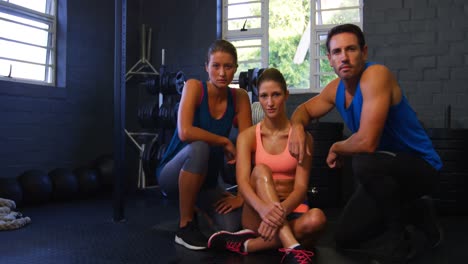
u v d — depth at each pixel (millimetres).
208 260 1688
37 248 1886
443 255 1816
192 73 4254
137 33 4418
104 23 4082
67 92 3738
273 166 1797
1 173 3230
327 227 2453
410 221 1895
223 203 2020
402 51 3408
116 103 2484
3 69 3383
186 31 4293
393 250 1673
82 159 3867
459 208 2834
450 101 3287
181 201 1955
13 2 3445
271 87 1742
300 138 1723
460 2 3268
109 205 3146
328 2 3963
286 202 1639
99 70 4027
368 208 1793
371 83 1584
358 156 1648
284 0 4113
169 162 2059
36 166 3480
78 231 2234
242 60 4230
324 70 3975
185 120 1928
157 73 4164
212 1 4203
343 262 1683
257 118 3160
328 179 3217
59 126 3670
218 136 1977
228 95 2062
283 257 1604
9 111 3283
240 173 1775
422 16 3357
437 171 1708
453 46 3283
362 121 1604
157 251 1831
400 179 1629
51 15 3723
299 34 4078
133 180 4301
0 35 3363
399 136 1701
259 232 1604
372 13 3488
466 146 2838
